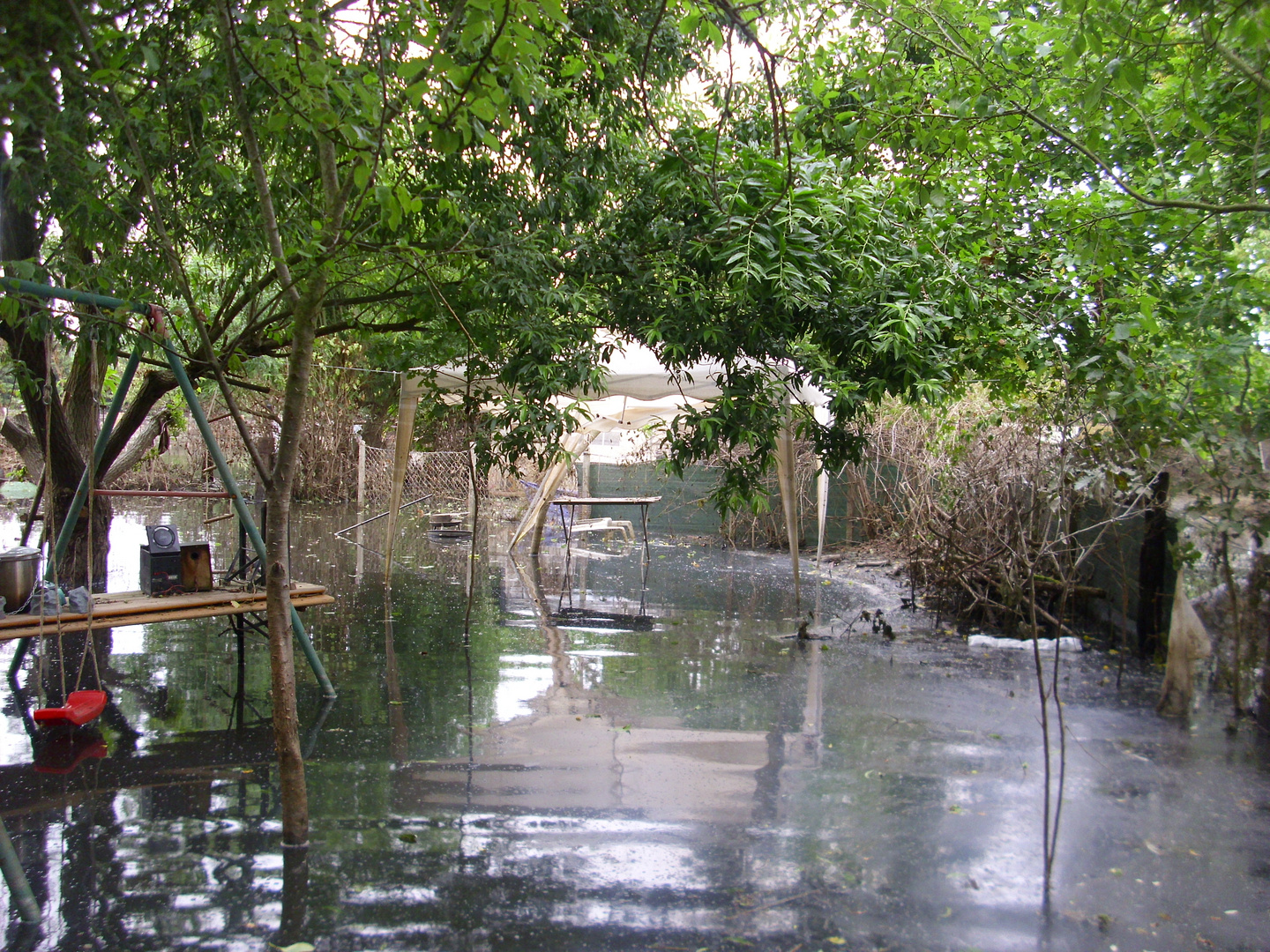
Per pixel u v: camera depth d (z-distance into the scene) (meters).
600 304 6.20
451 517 15.67
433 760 4.52
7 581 5.45
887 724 5.18
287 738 3.56
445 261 5.69
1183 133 5.55
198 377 8.05
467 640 7.29
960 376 6.37
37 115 3.96
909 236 5.88
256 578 6.27
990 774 4.41
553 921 3.02
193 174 4.89
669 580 10.75
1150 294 5.40
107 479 9.68
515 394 6.45
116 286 5.05
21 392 8.01
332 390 20.50
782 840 3.65
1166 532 6.87
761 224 5.35
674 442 6.49
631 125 6.00
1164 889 3.30
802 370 6.03
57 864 3.40
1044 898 3.22
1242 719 5.33
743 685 6.00
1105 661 6.81
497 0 2.91
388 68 4.08
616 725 5.10
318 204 5.55
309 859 3.44
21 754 4.57
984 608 8.27
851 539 13.58
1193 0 3.37
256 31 3.49
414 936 2.92
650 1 5.81
